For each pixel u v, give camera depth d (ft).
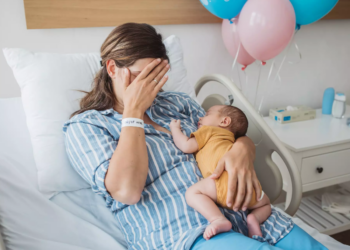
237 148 3.31
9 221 3.11
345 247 3.60
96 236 3.27
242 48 5.47
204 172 3.30
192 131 3.69
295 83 7.11
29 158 3.63
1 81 4.79
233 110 3.77
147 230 2.95
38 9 4.64
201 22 5.77
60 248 3.06
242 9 4.78
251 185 3.11
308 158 5.36
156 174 3.12
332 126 6.16
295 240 2.95
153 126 3.55
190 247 2.71
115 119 3.35
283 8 4.48
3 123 3.79
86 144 3.01
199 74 6.22
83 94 3.85
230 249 2.53
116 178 2.80
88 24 5.00
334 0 4.90
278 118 6.37
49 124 3.54
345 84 7.70
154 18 5.40
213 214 2.81
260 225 3.10
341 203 6.42
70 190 3.54
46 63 3.78
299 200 3.90
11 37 4.69
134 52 3.15
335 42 7.17
